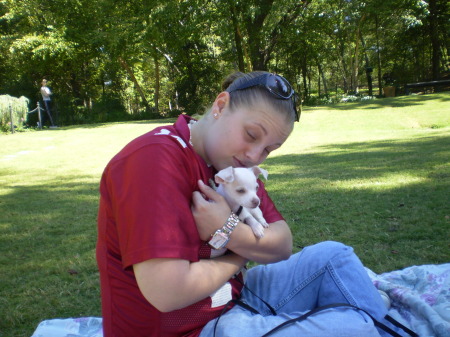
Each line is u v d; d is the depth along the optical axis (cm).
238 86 209
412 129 1648
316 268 230
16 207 739
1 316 350
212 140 213
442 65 4128
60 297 383
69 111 2970
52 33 2758
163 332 190
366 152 1104
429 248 425
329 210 582
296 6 2723
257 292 239
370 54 4619
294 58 3675
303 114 2288
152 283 168
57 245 531
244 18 2545
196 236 182
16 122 2364
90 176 1036
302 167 952
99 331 282
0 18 2864
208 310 199
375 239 462
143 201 171
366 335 183
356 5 2831
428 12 3092
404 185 679
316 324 184
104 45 2741
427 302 282
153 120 2706
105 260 192
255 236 200
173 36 2648
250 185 242
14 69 3186
